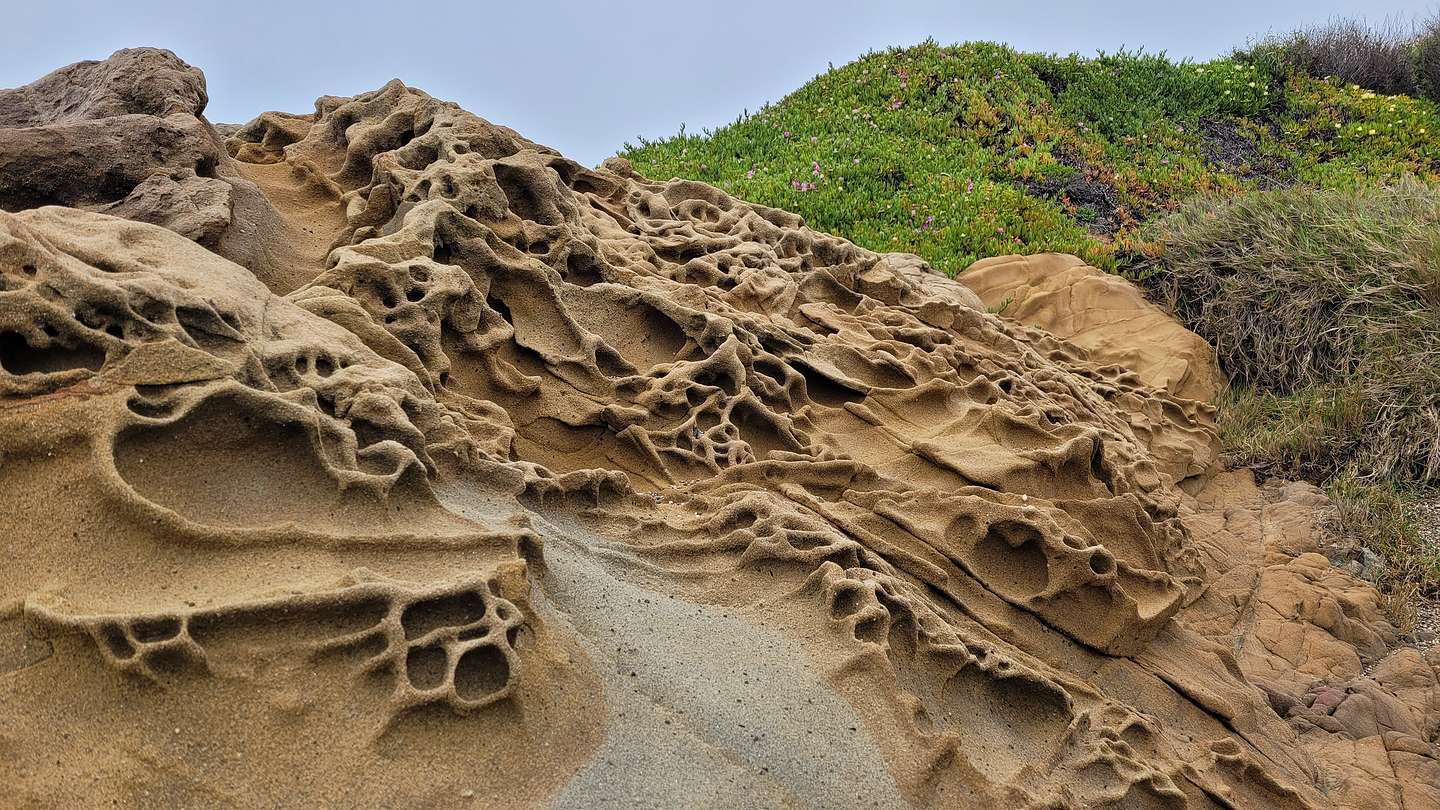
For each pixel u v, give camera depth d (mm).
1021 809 3389
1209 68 16469
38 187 4895
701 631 3650
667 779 2982
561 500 4156
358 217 5922
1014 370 7352
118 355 3043
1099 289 10031
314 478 3248
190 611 2672
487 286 5273
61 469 2865
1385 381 8305
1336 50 17859
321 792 2617
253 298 3848
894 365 5973
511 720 2885
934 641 3838
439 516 3420
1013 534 4609
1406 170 14586
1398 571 6543
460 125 6223
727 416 5164
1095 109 14594
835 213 11289
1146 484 6820
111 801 2455
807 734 3305
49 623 2600
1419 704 5359
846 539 4121
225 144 6543
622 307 5660
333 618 2846
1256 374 9617
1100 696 4297
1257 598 6160
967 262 10578
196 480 3053
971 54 15125
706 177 12039
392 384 3811
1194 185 13156
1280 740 4789
